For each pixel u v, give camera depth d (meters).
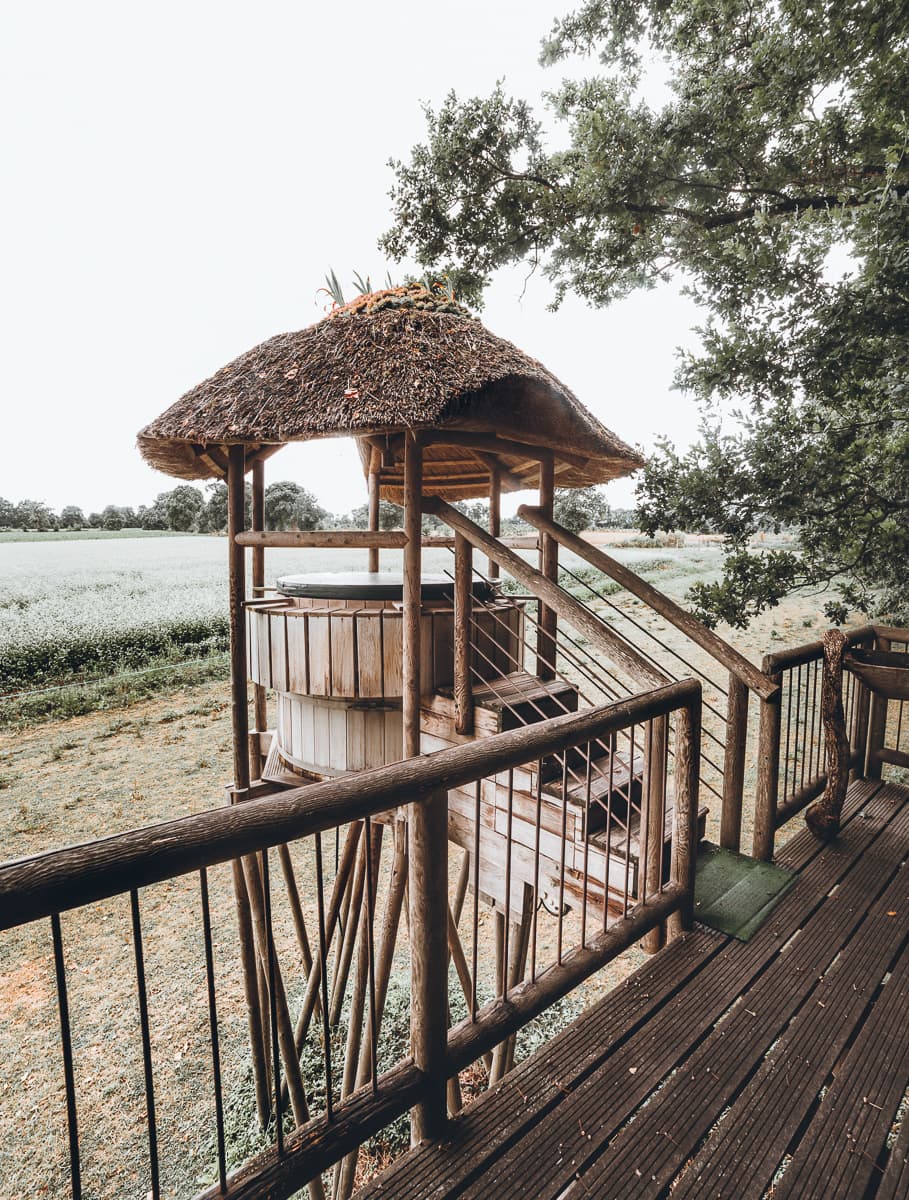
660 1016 1.95
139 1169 3.55
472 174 6.67
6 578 25.52
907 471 4.31
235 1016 4.73
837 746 3.09
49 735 10.52
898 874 2.85
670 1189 1.43
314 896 6.16
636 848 2.53
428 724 3.32
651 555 36.06
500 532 4.54
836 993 2.08
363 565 31.22
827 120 4.80
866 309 4.08
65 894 0.90
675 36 5.98
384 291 3.59
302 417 2.73
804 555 4.86
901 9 4.04
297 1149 1.28
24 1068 4.26
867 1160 1.49
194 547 42.22
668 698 2.18
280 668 3.50
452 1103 3.49
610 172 5.49
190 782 8.53
